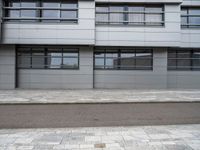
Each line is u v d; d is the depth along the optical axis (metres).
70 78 16.89
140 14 17.14
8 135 5.60
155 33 16.73
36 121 7.23
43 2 16.53
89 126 6.65
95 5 17.00
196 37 17.62
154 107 9.71
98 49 17.47
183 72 17.98
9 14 16.20
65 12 16.58
